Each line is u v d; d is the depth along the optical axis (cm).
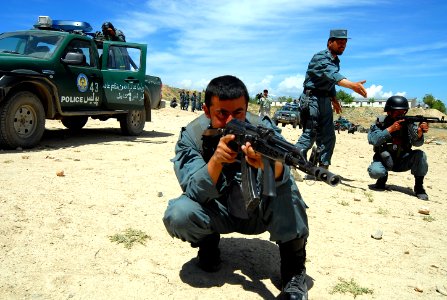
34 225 347
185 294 265
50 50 763
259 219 271
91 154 689
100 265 294
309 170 188
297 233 250
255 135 209
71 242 325
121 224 373
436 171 902
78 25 916
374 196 572
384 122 612
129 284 272
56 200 412
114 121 1331
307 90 612
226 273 297
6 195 408
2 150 676
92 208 404
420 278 315
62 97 764
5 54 706
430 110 9925
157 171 593
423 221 466
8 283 260
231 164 258
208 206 263
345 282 297
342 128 3728
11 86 656
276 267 314
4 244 309
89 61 855
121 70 904
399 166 610
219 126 241
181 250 330
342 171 774
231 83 233
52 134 927
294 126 2675
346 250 360
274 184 208
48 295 252
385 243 384
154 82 1046
